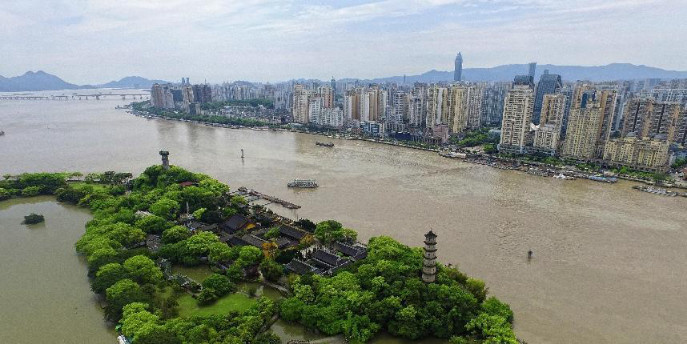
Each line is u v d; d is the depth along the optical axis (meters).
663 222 194.00
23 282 136.50
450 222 189.00
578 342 106.31
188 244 150.62
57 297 127.56
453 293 113.69
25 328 112.56
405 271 126.50
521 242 167.25
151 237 168.88
